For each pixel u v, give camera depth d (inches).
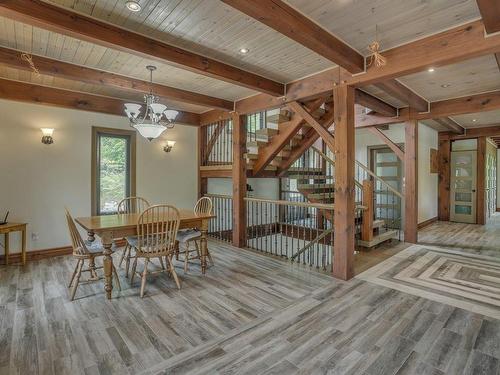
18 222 166.6
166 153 227.1
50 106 173.5
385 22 98.7
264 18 85.4
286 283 133.6
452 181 315.9
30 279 137.5
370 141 293.3
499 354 81.0
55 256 176.7
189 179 240.8
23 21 88.2
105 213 200.1
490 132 285.1
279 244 239.1
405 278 139.1
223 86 168.7
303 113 157.0
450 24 100.7
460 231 259.9
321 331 93.0
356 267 155.5
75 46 118.0
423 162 280.5
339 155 137.5
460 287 128.0
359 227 202.4
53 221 177.9
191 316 103.0
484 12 83.0
